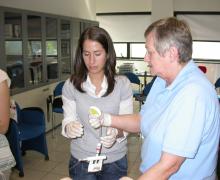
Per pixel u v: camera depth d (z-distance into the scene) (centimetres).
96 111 137
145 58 104
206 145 98
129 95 155
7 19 321
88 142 149
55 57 432
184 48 94
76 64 152
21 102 359
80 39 147
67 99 154
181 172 100
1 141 153
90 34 141
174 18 98
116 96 150
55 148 370
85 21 522
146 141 111
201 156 98
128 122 137
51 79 426
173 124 92
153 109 110
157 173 91
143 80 601
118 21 685
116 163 154
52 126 434
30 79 375
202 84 94
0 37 310
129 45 689
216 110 96
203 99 91
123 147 156
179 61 98
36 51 383
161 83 113
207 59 639
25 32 353
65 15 473
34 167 315
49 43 413
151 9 620
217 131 99
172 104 96
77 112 152
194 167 99
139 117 137
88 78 151
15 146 286
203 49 639
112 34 695
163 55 96
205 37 632
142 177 92
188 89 93
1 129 149
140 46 682
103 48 143
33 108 336
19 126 317
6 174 158
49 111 421
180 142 90
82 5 542
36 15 371
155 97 113
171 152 91
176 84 99
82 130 139
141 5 658
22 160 323
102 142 139
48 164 323
